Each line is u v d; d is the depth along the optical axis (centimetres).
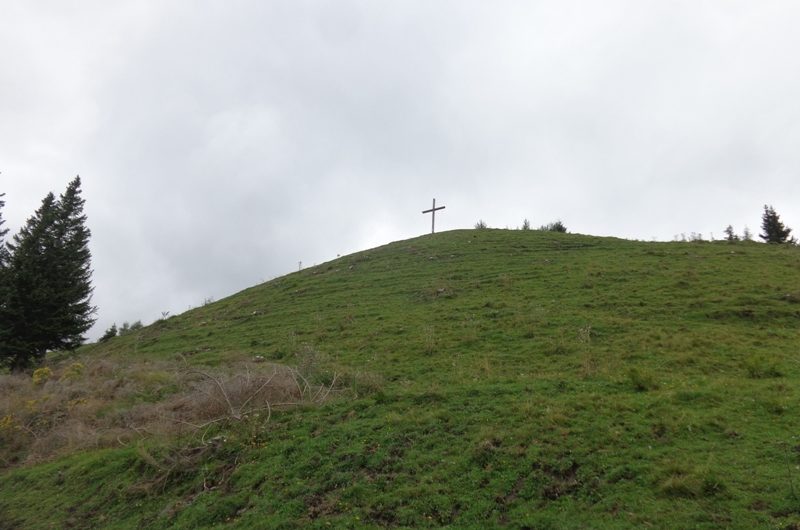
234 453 1464
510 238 4450
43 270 4350
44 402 2245
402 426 1445
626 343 2109
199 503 1292
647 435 1240
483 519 1055
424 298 3159
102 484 1525
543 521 1016
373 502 1158
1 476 1791
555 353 2086
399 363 2184
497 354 2144
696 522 930
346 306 3269
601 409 1380
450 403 1563
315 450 1392
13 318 4097
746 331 2164
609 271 3180
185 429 1672
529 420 1367
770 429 1219
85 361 3142
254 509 1211
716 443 1179
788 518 898
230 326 3384
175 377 2403
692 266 3133
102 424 2003
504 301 2858
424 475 1222
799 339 2033
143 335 3903
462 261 3888
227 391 1753
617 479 1098
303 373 1966
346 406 1641
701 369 1786
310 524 1124
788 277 2783
